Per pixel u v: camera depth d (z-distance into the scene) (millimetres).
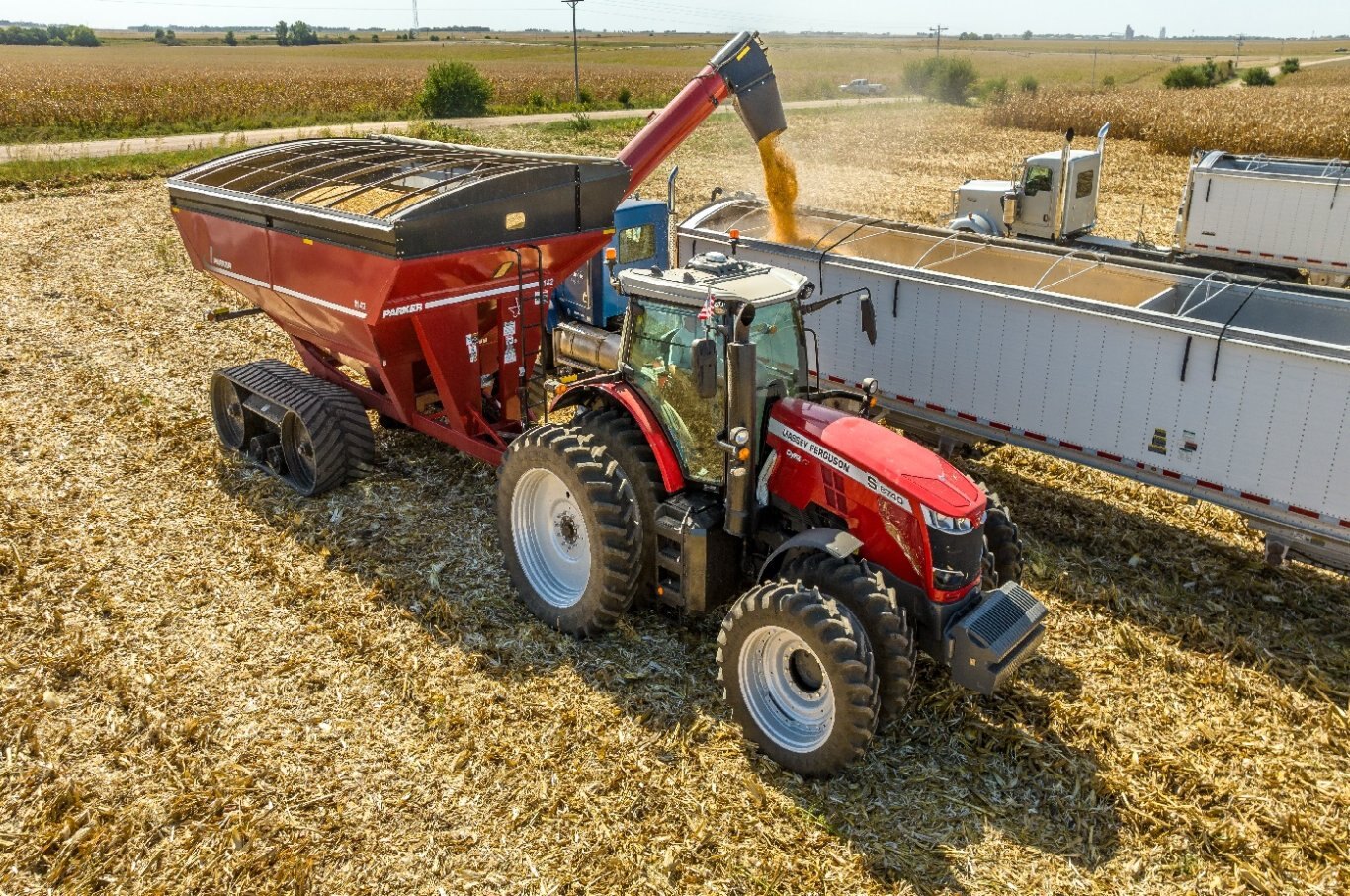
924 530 5727
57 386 11781
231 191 9594
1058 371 8719
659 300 6535
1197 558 8477
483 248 8234
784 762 5895
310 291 8805
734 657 6004
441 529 8719
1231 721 6426
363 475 9523
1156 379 8109
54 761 5930
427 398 9492
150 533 8578
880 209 23031
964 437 9703
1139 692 6699
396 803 5629
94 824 5473
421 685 6637
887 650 5613
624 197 9297
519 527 7473
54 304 14906
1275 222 14664
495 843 5375
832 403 7121
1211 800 5742
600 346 10969
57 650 6941
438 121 44188
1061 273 9836
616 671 6816
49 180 24906
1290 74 84188
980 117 47719
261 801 5633
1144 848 5430
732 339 6059
